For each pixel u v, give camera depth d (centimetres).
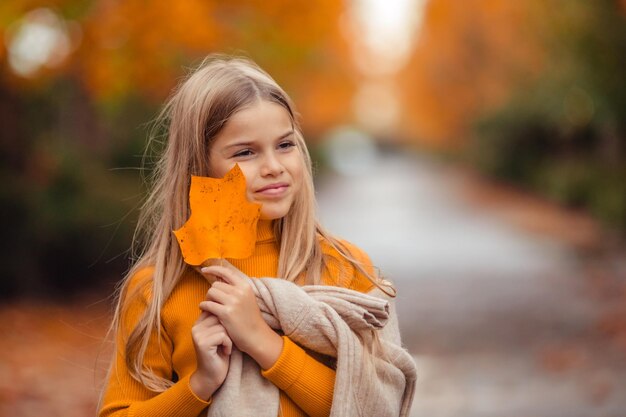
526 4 2169
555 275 1452
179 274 259
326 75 3114
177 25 994
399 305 1240
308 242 261
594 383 741
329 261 266
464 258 1756
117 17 976
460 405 693
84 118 1487
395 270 1606
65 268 1152
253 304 241
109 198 1176
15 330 942
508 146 3394
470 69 4322
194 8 998
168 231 261
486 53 4044
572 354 856
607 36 1761
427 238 2148
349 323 248
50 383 731
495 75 3866
